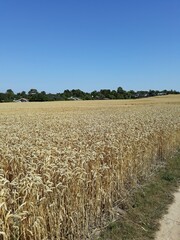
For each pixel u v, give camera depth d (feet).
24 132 43.73
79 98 441.27
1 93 396.16
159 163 40.86
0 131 45.85
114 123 57.67
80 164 21.50
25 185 15.57
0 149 25.57
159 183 31.55
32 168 18.62
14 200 15.01
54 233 17.24
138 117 77.20
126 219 22.38
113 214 22.20
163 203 25.90
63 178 18.60
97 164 23.03
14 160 22.15
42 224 15.79
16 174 21.33
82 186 20.13
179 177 34.24
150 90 531.50
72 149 26.66
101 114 112.37
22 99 396.57
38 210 15.83
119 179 26.12
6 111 164.66
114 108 181.68
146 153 35.53
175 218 22.95
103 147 27.53
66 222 18.76
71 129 45.78
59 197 17.79
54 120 81.66
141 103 261.24
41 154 23.35
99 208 21.57
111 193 24.26
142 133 39.55
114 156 26.30
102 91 479.41
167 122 58.23
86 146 27.76
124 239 19.60
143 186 30.12
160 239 19.74
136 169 31.32
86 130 42.96
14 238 14.42
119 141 32.22
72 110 166.91
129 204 24.98
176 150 49.90
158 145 43.39
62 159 22.20
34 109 184.85
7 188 15.56
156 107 178.19
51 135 37.06
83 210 19.72
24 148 26.13
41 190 16.90
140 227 21.25
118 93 482.28
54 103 276.00
